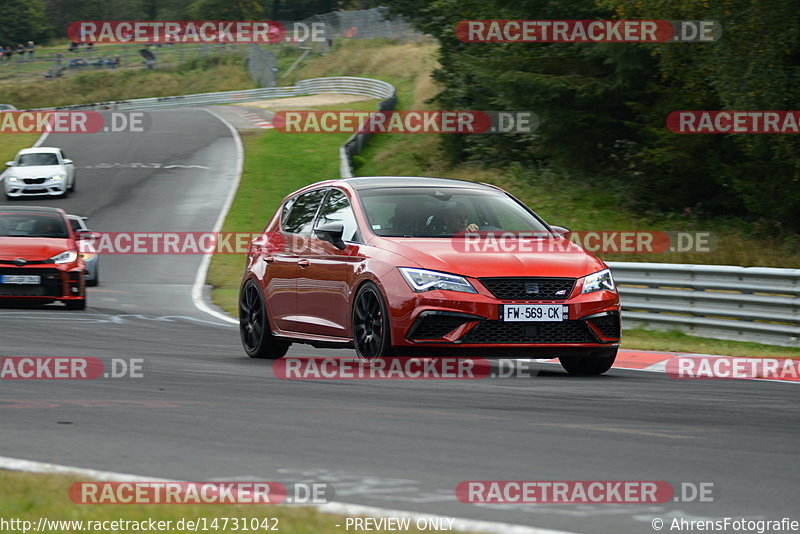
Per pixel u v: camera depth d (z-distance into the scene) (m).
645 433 20.53
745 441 19.94
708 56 78.44
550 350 29.86
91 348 37.59
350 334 31.62
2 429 19.78
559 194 106.19
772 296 45.62
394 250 30.56
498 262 30.02
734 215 97.00
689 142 91.12
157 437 19.20
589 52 99.25
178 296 71.56
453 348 29.09
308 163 146.00
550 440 19.44
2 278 56.91
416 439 19.27
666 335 49.59
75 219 78.88
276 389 26.48
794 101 78.38
